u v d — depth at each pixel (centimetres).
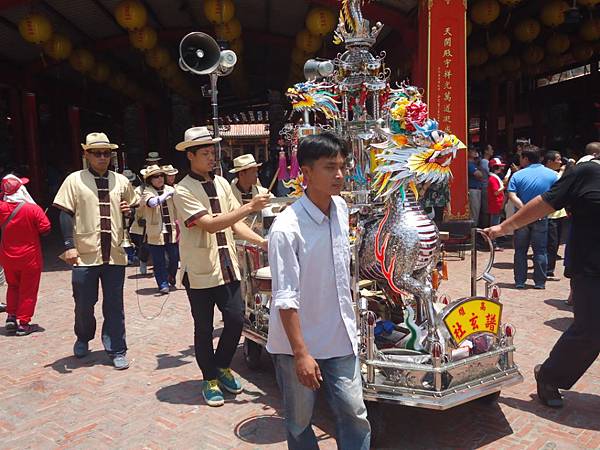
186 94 1822
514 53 1484
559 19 1121
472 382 333
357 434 253
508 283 742
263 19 1462
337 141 241
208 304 398
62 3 1197
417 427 359
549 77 1947
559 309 617
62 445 348
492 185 980
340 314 249
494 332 352
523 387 418
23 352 527
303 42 1172
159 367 480
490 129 1669
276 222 245
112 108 2216
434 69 923
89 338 510
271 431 359
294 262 238
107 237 476
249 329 440
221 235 398
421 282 361
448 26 915
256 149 3238
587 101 1781
